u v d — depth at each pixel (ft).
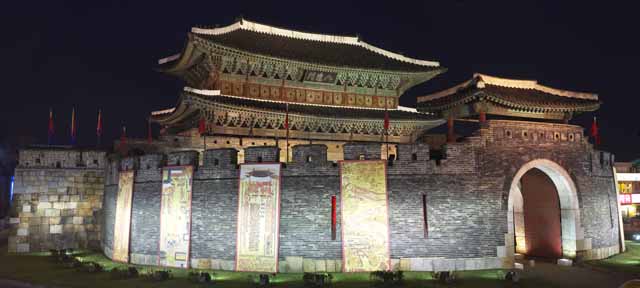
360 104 165.07
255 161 95.96
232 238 94.27
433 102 114.21
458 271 87.97
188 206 98.94
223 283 81.56
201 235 96.89
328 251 89.76
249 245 92.99
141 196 106.63
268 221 92.79
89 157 136.36
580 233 99.81
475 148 93.66
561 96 115.14
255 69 149.79
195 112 151.02
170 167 102.63
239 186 95.50
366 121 153.17
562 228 102.06
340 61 153.99
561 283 80.48
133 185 108.58
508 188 93.81
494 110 108.27
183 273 91.20
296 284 79.87
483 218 91.50
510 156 95.55
